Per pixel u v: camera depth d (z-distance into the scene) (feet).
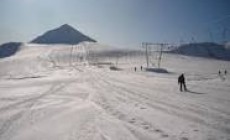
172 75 189.16
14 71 324.60
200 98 58.13
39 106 52.70
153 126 33.30
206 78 137.69
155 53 586.86
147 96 63.62
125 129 32.30
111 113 42.80
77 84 108.17
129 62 439.22
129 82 111.45
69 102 57.41
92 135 30.14
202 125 33.32
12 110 48.75
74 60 535.60
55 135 30.96
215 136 28.45
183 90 75.87
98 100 58.85
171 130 31.19
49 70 303.48
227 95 62.39
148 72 227.61
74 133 31.35
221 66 358.43
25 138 30.27
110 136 29.53
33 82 125.70
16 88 98.07
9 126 36.04
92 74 189.16
